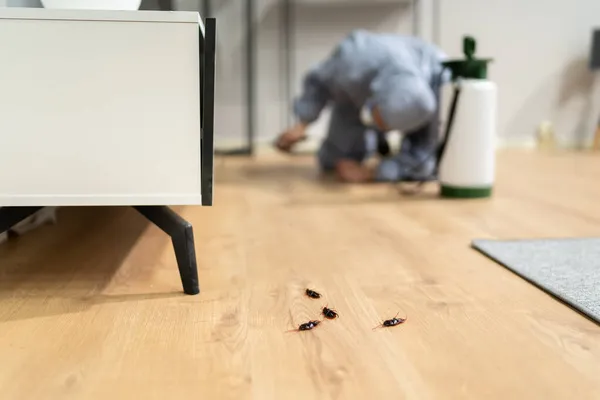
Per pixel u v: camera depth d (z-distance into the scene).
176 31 1.30
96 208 2.11
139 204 1.36
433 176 2.68
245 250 1.70
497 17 4.20
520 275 1.48
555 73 4.30
